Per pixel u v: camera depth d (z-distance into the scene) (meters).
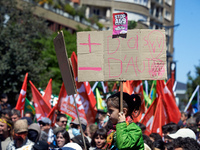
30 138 8.36
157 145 9.28
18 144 7.88
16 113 11.30
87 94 12.58
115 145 5.05
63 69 5.69
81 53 5.27
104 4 66.69
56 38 5.64
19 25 28.89
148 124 12.13
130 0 62.09
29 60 27.33
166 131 10.41
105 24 66.75
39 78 27.80
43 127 11.55
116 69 5.15
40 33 32.88
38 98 13.00
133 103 5.19
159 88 13.29
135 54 5.11
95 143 9.59
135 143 4.79
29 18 32.50
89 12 67.88
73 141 8.95
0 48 26.81
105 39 5.22
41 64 29.39
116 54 5.17
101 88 17.19
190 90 44.47
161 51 5.11
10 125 9.28
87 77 5.23
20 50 26.56
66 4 57.03
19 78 26.11
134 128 4.87
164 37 5.12
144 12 63.88
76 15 58.41
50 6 52.78
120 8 64.81
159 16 74.81
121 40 5.16
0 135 9.23
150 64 5.10
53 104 15.24
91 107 12.60
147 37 5.12
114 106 5.08
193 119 13.07
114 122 5.13
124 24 5.15
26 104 14.60
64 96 12.57
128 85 12.73
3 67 25.31
